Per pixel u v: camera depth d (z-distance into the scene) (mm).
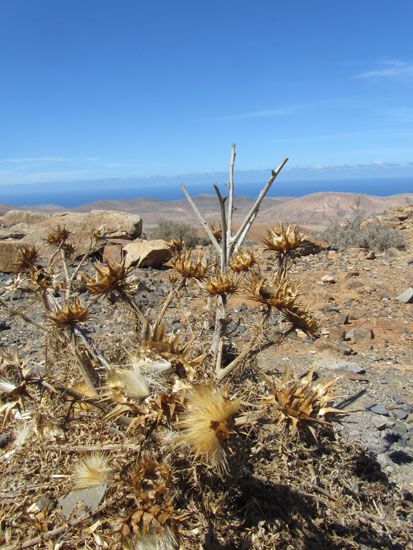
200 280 608
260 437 507
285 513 507
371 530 540
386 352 1244
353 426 845
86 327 1082
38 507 467
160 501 385
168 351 453
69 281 740
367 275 1991
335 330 1334
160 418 395
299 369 1088
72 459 504
